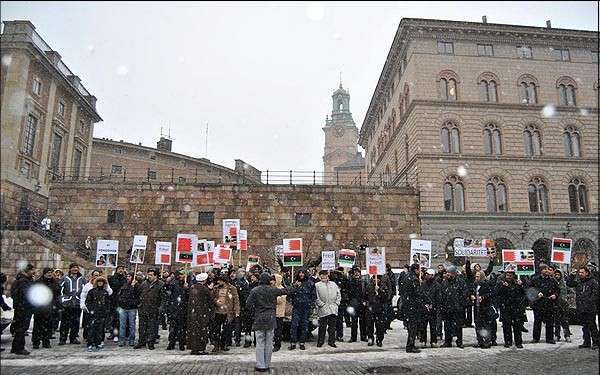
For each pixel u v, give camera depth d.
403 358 12.20
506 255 20.84
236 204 34.53
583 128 38.75
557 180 37.38
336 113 112.94
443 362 11.60
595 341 13.06
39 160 35.47
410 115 38.75
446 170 36.25
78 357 12.27
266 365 10.59
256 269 15.94
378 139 56.12
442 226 35.00
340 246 34.41
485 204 36.09
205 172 63.53
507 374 10.02
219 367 11.04
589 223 36.34
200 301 13.03
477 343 14.56
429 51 38.47
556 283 14.38
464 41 39.09
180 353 13.05
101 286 13.56
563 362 11.12
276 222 34.44
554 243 18.75
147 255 33.38
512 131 37.88
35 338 13.59
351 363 11.56
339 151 109.50
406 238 34.88
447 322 14.04
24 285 12.60
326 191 35.19
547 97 38.91
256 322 10.58
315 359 12.11
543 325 19.22
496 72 38.81
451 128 37.50
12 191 31.19
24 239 27.17
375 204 35.28
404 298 13.45
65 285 14.55
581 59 40.03
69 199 33.94
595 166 38.00
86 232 33.53
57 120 38.91
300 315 14.02
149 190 34.38
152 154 58.44
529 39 39.56
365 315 15.27
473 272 16.28
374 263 16.75
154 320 13.80
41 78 35.97
